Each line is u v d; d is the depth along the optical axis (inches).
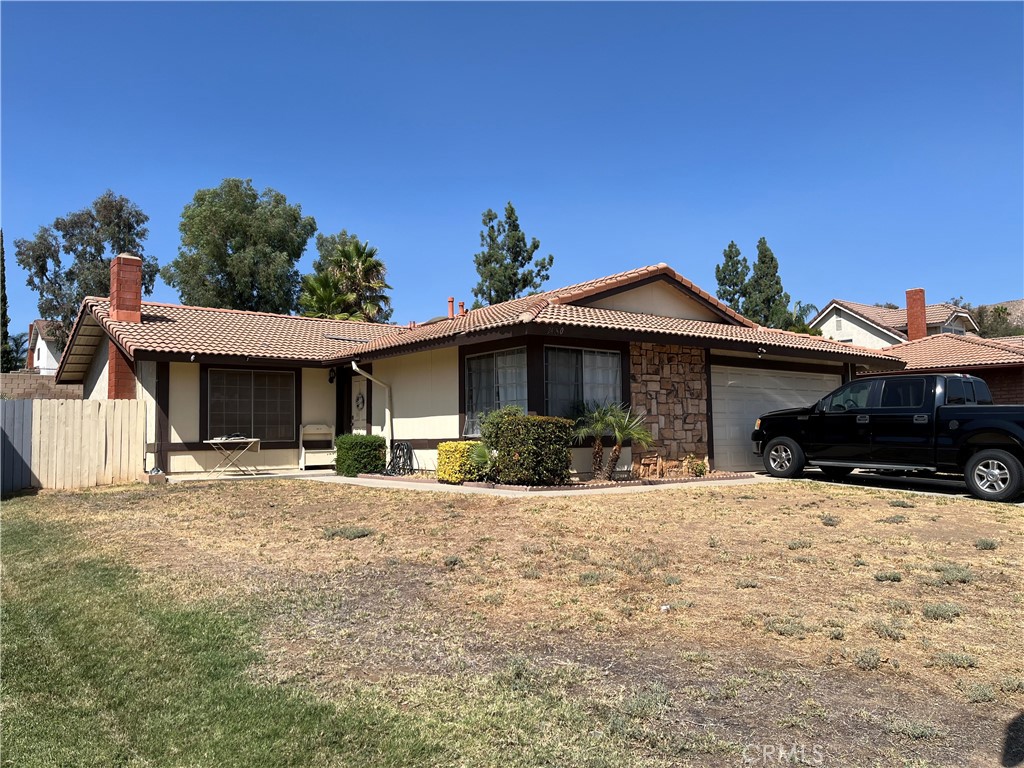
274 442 689.6
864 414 485.4
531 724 148.4
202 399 644.1
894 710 154.0
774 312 1446.9
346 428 732.0
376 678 173.9
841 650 187.8
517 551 296.4
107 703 160.2
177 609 228.5
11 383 1059.3
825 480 528.7
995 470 415.5
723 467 609.0
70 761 134.8
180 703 159.8
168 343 609.0
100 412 580.1
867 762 132.7
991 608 219.8
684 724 148.1
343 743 140.8
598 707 155.9
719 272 1593.3
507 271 1167.6
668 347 579.2
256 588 252.8
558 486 468.4
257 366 679.1
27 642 199.8
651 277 607.8
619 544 305.6
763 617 213.6
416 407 619.5
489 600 232.7
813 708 154.9
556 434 478.3
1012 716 150.9
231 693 164.7
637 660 183.2
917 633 199.6
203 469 640.4
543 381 497.0
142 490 529.7
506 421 481.1
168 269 1546.5
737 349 575.8
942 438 442.6
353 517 391.9
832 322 1518.2
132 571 280.1
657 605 225.5
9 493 523.2
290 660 185.9
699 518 360.8
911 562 272.1
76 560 300.4
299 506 439.2
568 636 201.0
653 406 562.6
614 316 542.9
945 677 171.0
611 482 492.7
